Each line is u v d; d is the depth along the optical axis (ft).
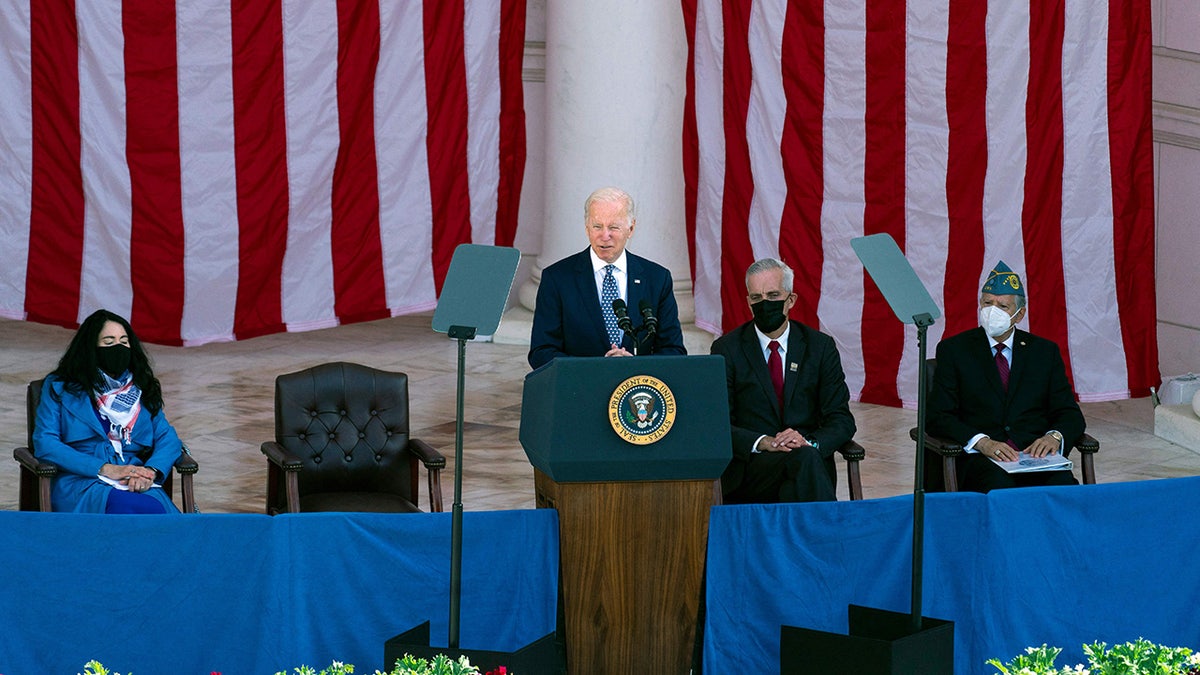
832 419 77.66
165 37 120.57
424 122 129.39
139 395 75.36
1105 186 110.93
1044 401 82.58
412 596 58.95
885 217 115.34
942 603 62.85
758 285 76.84
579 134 133.08
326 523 57.98
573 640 57.16
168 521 57.26
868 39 113.91
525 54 144.36
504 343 138.72
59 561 56.85
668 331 76.23
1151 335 112.27
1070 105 110.32
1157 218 122.11
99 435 74.02
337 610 58.39
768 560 61.46
